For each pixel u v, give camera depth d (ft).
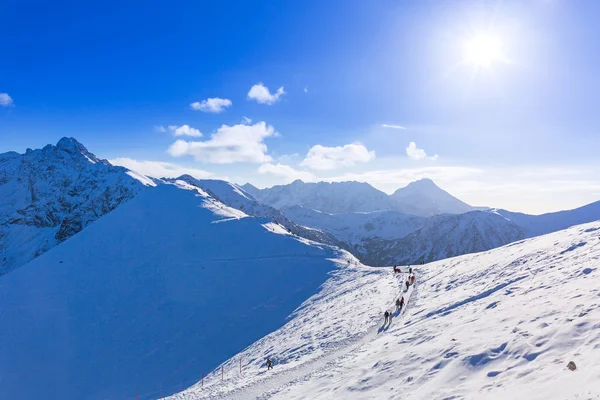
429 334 65.16
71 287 261.65
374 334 98.22
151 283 261.24
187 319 222.89
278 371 92.58
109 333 218.18
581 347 35.01
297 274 257.34
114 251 304.09
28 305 245.04
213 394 88.69
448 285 121.39
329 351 96.94
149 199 387.55
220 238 310.45
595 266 66.90
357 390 50.26
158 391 166.09
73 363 196.85
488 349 44.50
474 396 34.65
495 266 115.96
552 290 62.44
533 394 29.78
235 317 218.79
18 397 177.58
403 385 45.21
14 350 207.82
